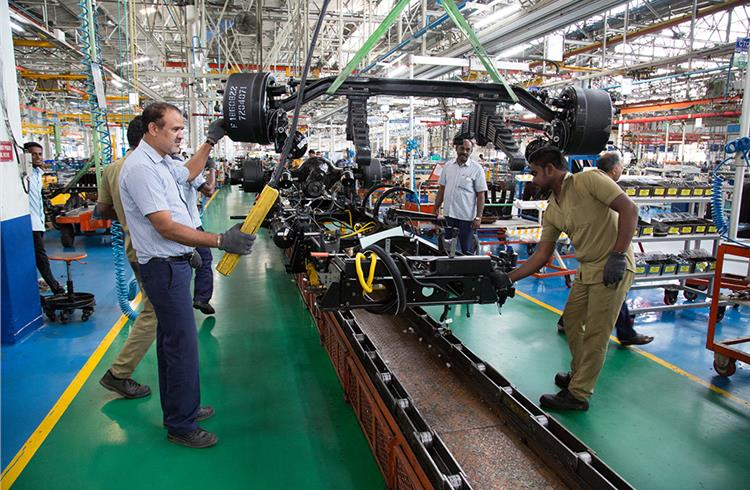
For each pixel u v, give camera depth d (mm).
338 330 3625
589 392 3246
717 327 4891
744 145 4105
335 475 2621
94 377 3727
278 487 2533
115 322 4914
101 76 4902
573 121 2754
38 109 16125
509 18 6945
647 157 21000
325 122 22562
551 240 3256
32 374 3766
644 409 3316
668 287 5324
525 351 4266
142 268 2607
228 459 2758
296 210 4773
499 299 2357
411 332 4016
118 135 19297
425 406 2920
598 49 11359
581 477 2150
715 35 13562
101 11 10516
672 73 11938
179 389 2781
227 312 5301
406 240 3340
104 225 8859
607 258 2994
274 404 3354
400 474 2312
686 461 2764
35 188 5145
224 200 16891
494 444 2559
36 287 4738
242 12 9547
